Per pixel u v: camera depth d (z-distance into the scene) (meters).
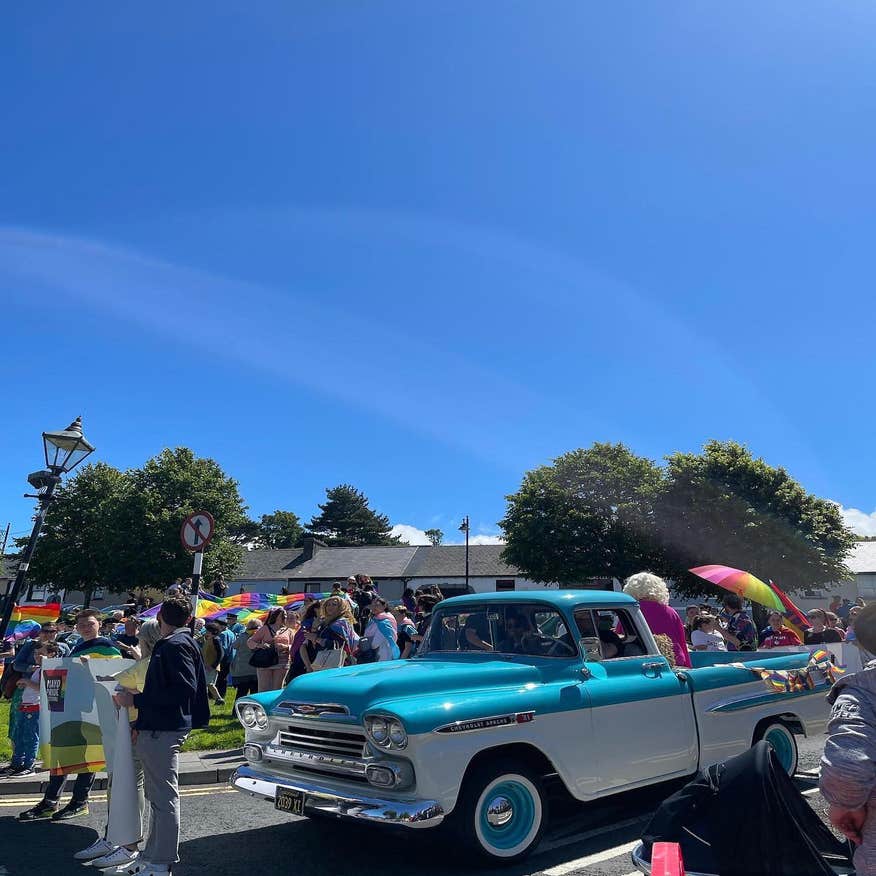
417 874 4.65
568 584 39.19
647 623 6.03
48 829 5.86
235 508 48.72
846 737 2.31
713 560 36.12
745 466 37.22
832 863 3.10
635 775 5.28
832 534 36.16
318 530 92.12
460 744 4.47
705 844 3.16
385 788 4.47
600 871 4.64
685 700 5.74
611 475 39.31
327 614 8.62
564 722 4.97
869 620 2.45
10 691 7.80
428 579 53.16
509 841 4.71
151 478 47.53
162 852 4.56
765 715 6.22
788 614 8.18
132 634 9.82
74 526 46.22
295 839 5.48
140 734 4.65
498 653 5.67
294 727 5.20
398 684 4.81
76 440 10.81
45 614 13.49
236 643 11.30
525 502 40.88
